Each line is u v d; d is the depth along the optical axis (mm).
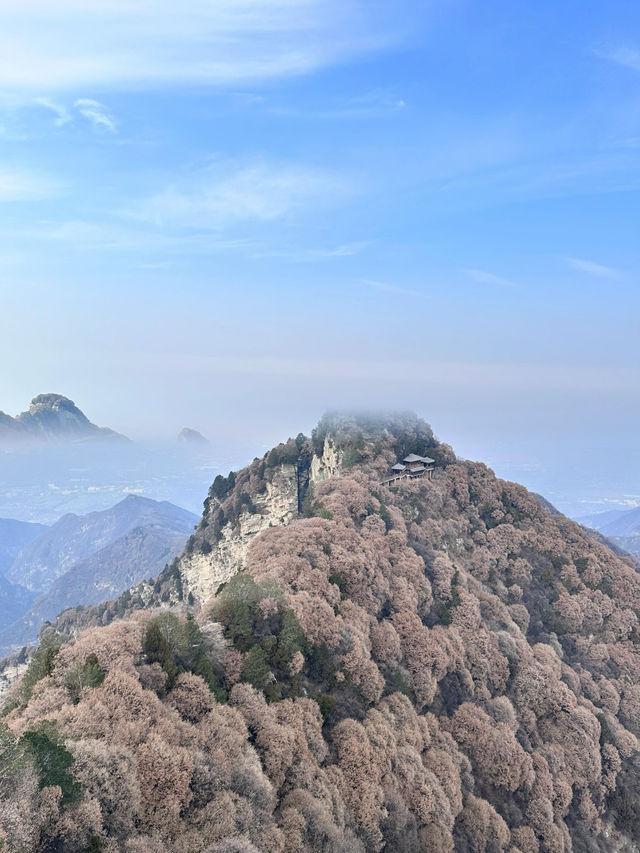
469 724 96375
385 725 79625
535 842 88625
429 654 99938
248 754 59344
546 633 138375
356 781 69750
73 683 61719
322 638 86750
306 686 80938
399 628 103000
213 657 73938
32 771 44031
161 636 70375
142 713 56688
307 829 57656
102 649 66312
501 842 83312
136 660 67312
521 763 95000
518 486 185250
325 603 91250
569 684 120500
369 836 65812
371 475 157625
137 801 47781
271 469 172125
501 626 126688
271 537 117312
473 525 162125
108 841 44188
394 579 113062
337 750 73562
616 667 138375
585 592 151250
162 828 47844
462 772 88500
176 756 52094
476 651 111125
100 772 47125
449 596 121562
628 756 114750
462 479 174125
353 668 85875
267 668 75062
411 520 146625
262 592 87188
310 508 141875
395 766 76750
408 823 72000
